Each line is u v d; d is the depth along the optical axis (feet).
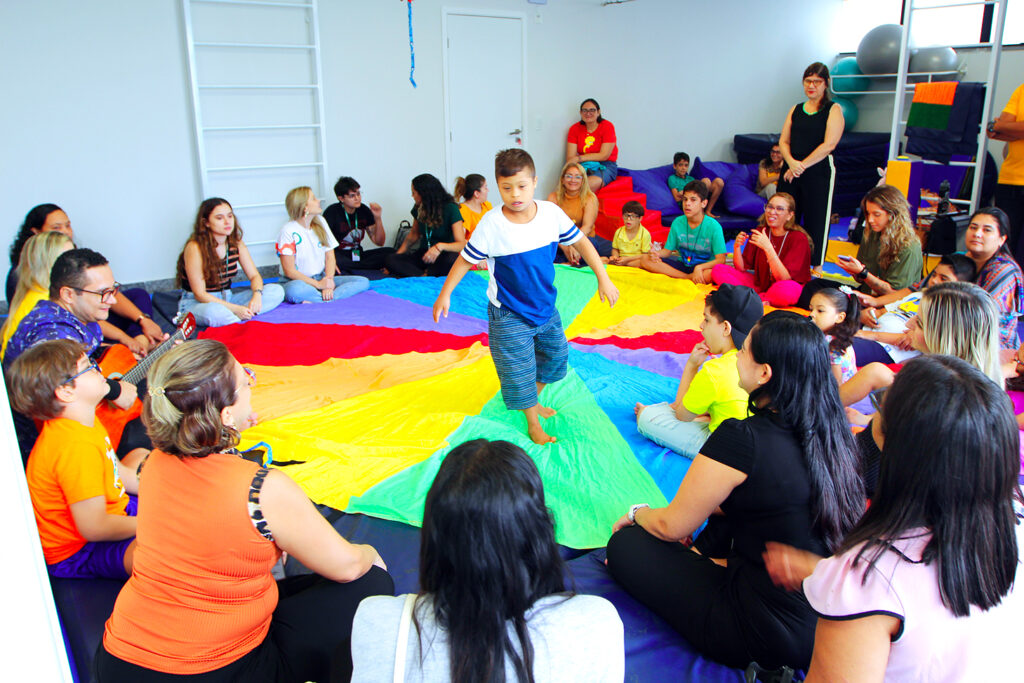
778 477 5.63
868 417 9.85
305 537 5.25
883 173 27.04
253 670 5.26
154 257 21.01
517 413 10.92
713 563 6.53
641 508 7.13
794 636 5.55
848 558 4.03
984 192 22.48
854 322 9.70
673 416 10.03
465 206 21.12
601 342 14.29
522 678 3.79
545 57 26.20
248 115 21.34
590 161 26.21
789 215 16.33
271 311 16.61
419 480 9.00
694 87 30.12
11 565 2.75
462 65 24.58
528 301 9.74
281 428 10.48
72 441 6.66
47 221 14.24
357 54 22.58
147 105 19.95
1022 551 4.77
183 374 4.93
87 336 9.77
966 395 3.79
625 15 27.50
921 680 3.94
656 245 18.60
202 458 5.08
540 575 4.04
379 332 15.06
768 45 31.55
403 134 24.08
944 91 18.81
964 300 7.98
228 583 5.03
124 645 5.02
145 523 5.07
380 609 4.10
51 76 18.63
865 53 29.45
